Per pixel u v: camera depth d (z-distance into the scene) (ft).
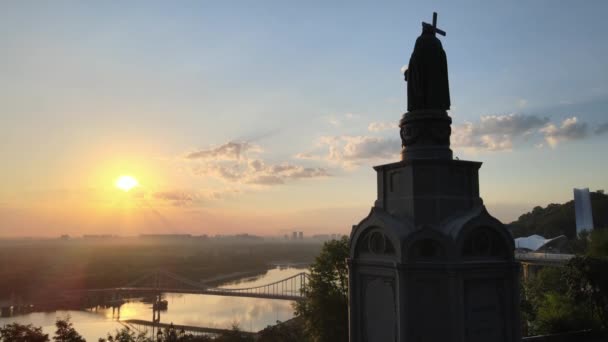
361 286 55.36
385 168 55.72
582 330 110.52
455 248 48.01
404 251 48.91
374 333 52.85
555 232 533.55
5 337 106.52
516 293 50.55
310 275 169.07
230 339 247.09
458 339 46.60
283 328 219.61
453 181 52.65
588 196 438.81
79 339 115.85
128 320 551.59
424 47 56.54
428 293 48.42
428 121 54.75
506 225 51.44
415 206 51.49
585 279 122.31
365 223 55.01
